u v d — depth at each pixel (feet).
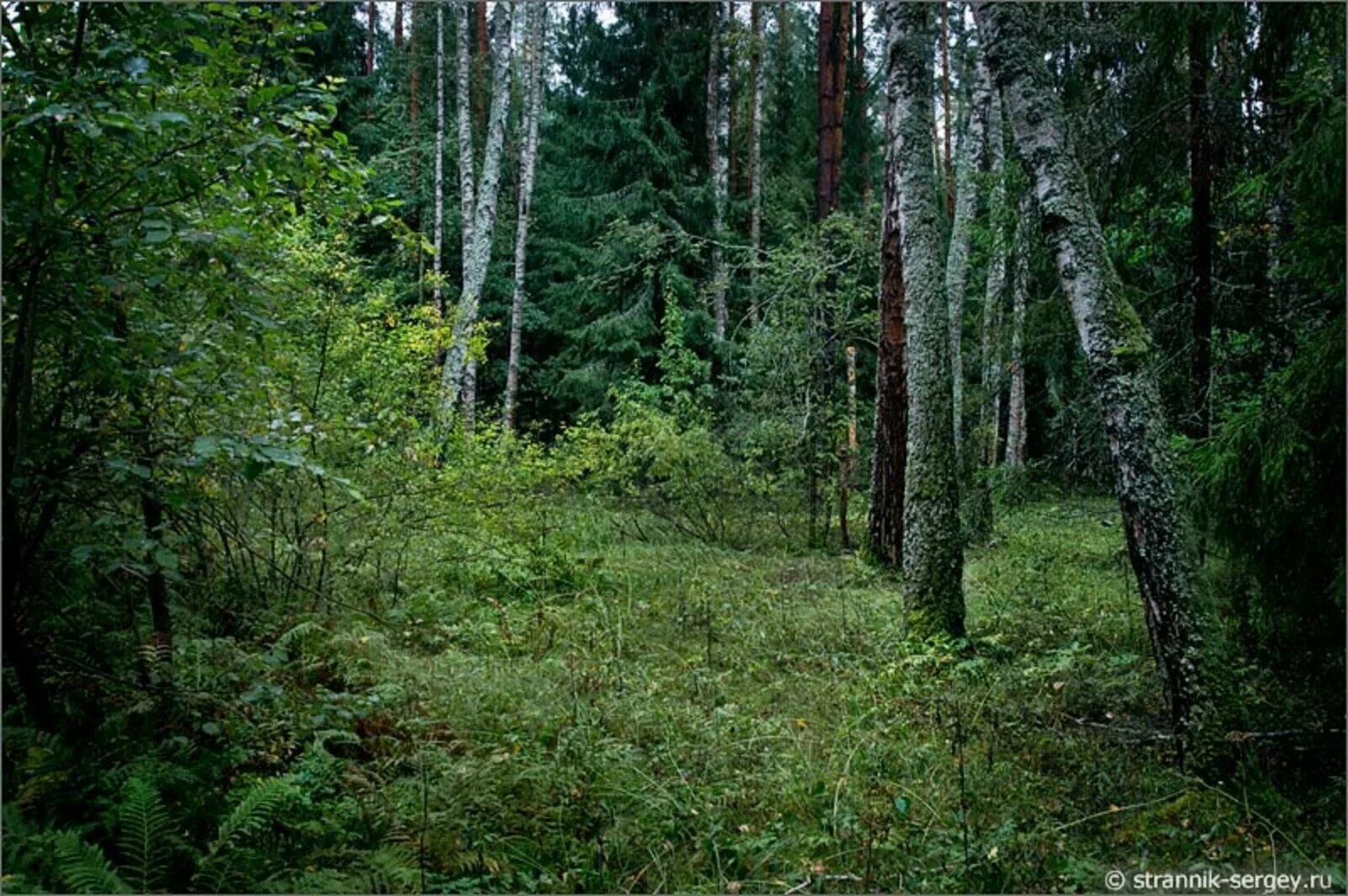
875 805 13.52
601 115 60.64
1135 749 15.92
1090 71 26.81
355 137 73.26
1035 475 32.07
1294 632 16.84
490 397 67.00
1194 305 23.25
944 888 11.55
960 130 66.08
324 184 13.56
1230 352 23.40
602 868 11.87
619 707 16.81
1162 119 23.08
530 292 70.85
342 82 13.62
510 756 14.02
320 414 22.18
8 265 10.73
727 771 14.66
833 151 51.67
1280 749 14.87
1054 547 32.83
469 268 46.68
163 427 12.38
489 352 69.36
